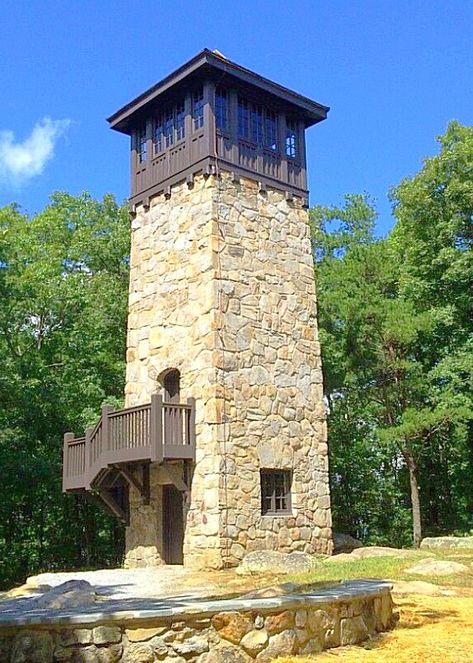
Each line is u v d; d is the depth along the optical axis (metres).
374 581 8.66
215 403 15.18
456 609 8.93
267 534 15.45
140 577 13.51
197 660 6.26
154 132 18.28
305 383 17.17
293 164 18.42
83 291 24.83
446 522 25.28
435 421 20.16
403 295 23.41
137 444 15.11
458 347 22.56
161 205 17.62
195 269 16.31
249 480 15.39
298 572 13.37
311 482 16.73
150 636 6.19
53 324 24.80
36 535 25.34
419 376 22.20
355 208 28.45
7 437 21.02
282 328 16.98
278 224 17.55
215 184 16.41
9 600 10.38
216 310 15.70
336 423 26.80
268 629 6.65
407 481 26.58
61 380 23.80
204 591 11.34
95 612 6.27
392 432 20.36
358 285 22.66
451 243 22.73
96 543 25.33
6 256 21.56
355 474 27.53
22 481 21.31
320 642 6.97
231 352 15.76
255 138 17.61
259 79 17.28
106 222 27.84
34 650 6.06
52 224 27.55
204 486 14.98
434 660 6.46
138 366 17.33
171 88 17.23
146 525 16.69
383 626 7.90
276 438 16.19
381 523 27.38
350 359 22.03
